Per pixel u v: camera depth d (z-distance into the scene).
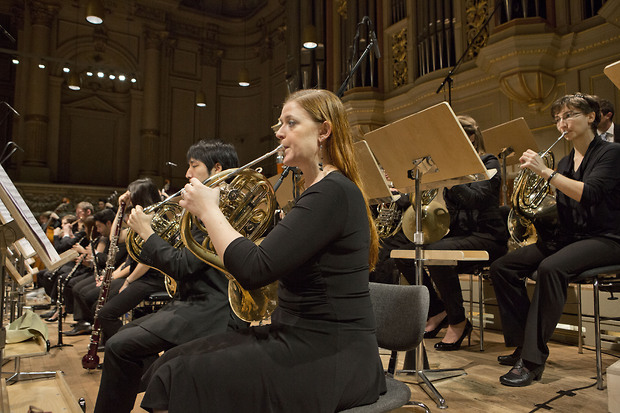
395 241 3.56
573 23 5.12
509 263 2.59
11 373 2.74
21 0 10.52
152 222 1.98
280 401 1.04
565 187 2.30
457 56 6.19
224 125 12.62
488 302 3.84
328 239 1.08
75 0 11.06
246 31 12.79
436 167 2.20
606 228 2.32
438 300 3.44
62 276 4.83
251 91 12.61
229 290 1.33
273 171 11.61
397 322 1.60
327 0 8.27
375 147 2.43
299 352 1.08
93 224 4.52
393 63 7.27
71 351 3.40
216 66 12.66
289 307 1.16
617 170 2.31
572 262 2.23
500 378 2.34
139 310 3.03
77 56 11.08
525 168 2.46
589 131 2.48
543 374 2.47
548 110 5.27
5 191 1.24
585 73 5.00
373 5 7.50
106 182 11.37
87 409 2.16
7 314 4.91
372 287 1.70
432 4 6.47
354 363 1.11
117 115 11.60
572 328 3.23
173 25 12.20
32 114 10.41
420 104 6.63
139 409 2.11
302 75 8.58
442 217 2.96
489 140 3.85
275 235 1.06
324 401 1.05
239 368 1.05
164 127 11.97
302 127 1.23
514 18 5.43
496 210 3.03
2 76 10.50
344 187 1.14
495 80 5.72
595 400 2.06
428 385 2.16
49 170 10.51
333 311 1.12
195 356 1.08
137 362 1.64
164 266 1.72
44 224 7.69
